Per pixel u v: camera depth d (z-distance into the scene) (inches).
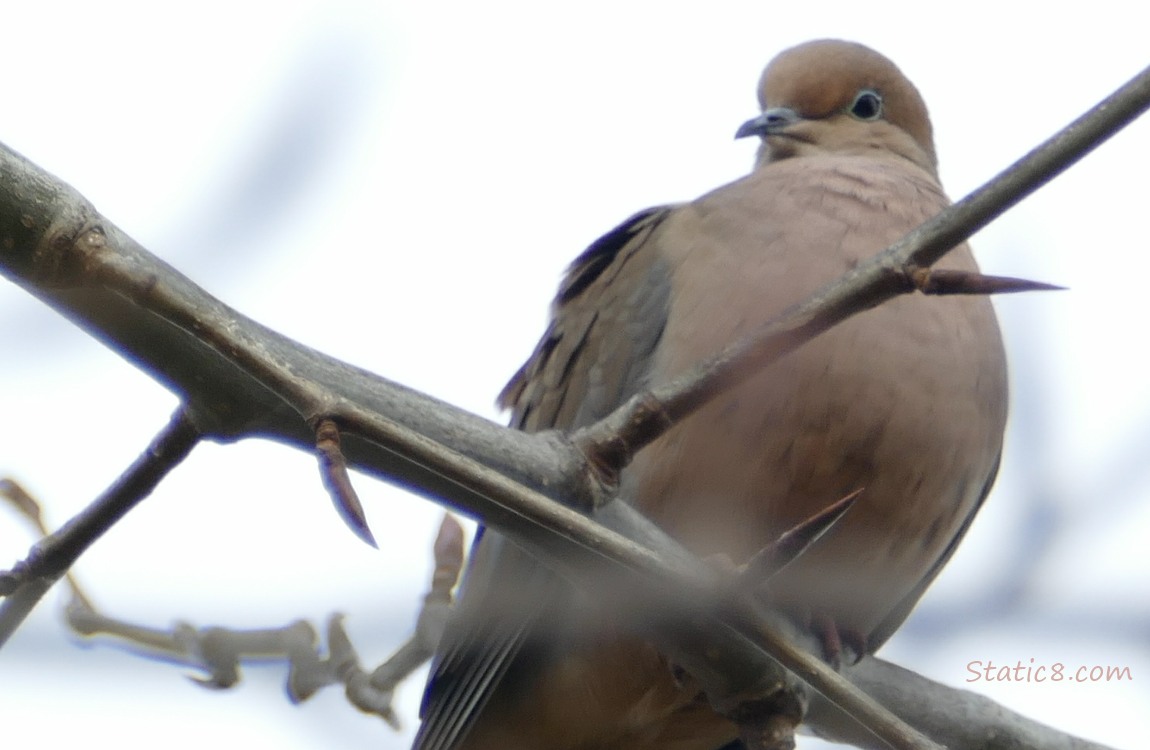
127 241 217.6
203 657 320.2
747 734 308.7
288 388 206.4
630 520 270.2
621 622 296.4
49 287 208.7
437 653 384.8
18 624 242.8
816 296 246.2
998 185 237.5
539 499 219.0
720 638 293.1
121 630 315.3
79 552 241.0
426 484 241.4
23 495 284.4
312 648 330.3
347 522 190.9
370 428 207.5
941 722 368.8
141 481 238.5
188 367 229.5
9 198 203.0
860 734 348.5
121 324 224.8
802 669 235.5
